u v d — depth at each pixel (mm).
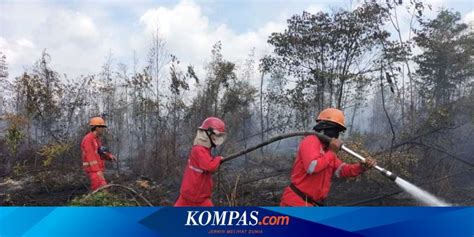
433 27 9977
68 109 13227
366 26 10508
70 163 11867
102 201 4945
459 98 9070
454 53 9672
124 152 13625
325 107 11664
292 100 11758
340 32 10820
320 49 11227
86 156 7195
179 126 11812
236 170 9867
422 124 8656
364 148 8914
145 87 12133
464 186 8055
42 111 12883
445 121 8352
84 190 9383
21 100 13438
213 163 4367
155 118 11984
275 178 9305
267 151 12297
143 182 9359
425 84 9906
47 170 10422
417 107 9555
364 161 4055
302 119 11906
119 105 13250
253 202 7441
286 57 11523
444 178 7375
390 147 8430
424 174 8195
